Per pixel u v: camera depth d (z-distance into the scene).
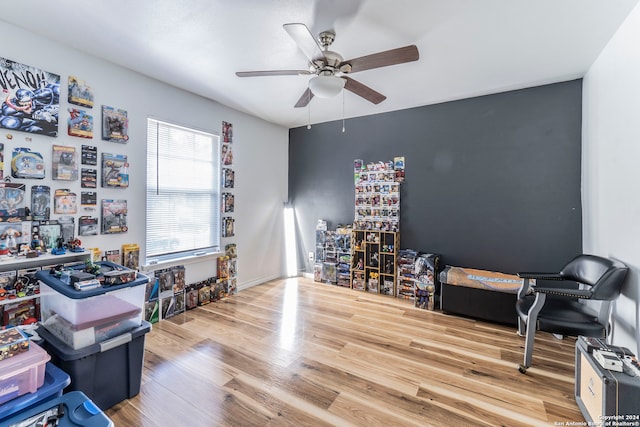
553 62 2.39
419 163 3.55
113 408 1.63
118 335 1.66
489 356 2.20
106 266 1.96
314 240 4.45
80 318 1.51
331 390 1.80
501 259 3.10
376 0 1.64
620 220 1.96
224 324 2.76
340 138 4.15
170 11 1.77
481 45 2.13
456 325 2.77
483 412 1.61
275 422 1.53
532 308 1.95
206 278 3.39
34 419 1.10
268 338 2.48
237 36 2.04
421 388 1.82
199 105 3.22
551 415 1.59
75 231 2.28
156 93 2.81
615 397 1.32
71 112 2.24
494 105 3.10
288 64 2.48
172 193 3.04
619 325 1.96
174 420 1.54
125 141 2.58
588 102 2.54
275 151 4.39
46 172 2.12
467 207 3.27
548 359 2.16
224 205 3.54
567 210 2.78
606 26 1.90
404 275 3.54
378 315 3.01
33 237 2.05
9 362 1.17
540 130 2.88
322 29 1.93
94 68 2.36
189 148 3.19
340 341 2.44
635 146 1.77
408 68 2.51
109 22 1.90
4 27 1.91
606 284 1.77
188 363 2.09
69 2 1.70
